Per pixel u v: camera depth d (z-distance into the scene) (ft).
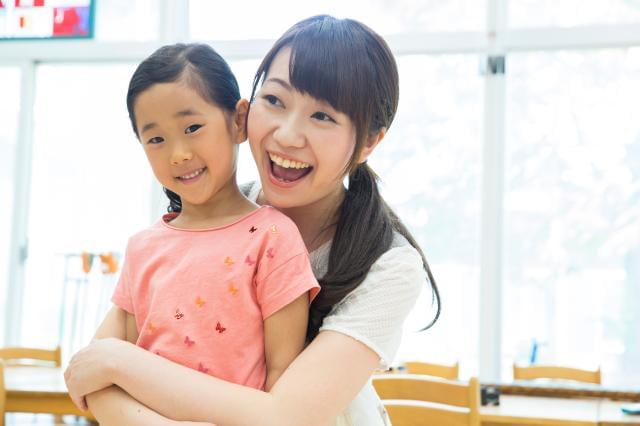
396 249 3.49
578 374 11.01
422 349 14.15
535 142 14.26
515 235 14.29
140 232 3.62
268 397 2.99
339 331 3.21
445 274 14.30
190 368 3.10
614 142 14.02
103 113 15.56
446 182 14.37
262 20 15.01
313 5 14.89
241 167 11.32
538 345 14.06
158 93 3.28
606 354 13.91
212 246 3.33
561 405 9.33
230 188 3.55
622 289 13.91
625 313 13.88
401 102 14.49
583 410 8.99
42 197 15.64
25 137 15.55
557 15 14.26
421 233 14.42
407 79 14.47
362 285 3.37
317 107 3.30
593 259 14.03
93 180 15.51
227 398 2.96
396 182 14.48
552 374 11.15
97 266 15.21
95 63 15.55
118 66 15.52
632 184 13.94
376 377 7.54
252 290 3.24
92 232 15.44
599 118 14.08
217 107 3.36
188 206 3.55
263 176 3.46
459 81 14.37
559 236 14.15
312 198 3.44
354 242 3.45
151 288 3.37
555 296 14.11
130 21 15.69
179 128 3.30
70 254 15.43
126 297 3.51
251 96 3.59
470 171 14.33
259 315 3.23
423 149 14.44
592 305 13.99
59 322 15.30
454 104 14.38
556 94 14.23
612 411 8.93
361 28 3.44
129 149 15.42
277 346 3.22
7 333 15.34
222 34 15.11
